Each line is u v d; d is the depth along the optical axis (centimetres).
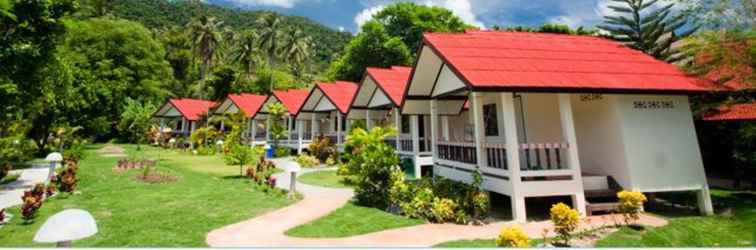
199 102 4028
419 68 1180
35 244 656
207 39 4594
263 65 5028
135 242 655
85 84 2461
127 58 3812
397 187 957
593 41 1174
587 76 868
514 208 803
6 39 1096
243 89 4528
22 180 1395
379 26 3375
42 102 1531
